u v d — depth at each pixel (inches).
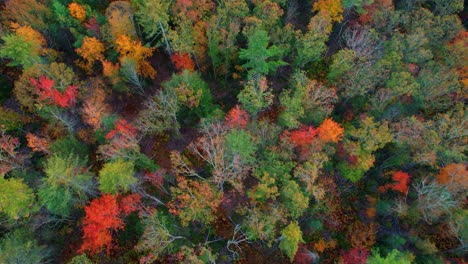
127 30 1721.2
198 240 1589.6
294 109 1481.3
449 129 1508.4
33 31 1626.5
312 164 1438.2
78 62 1914.4
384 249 1510.8
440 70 1678.2
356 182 1774.1
